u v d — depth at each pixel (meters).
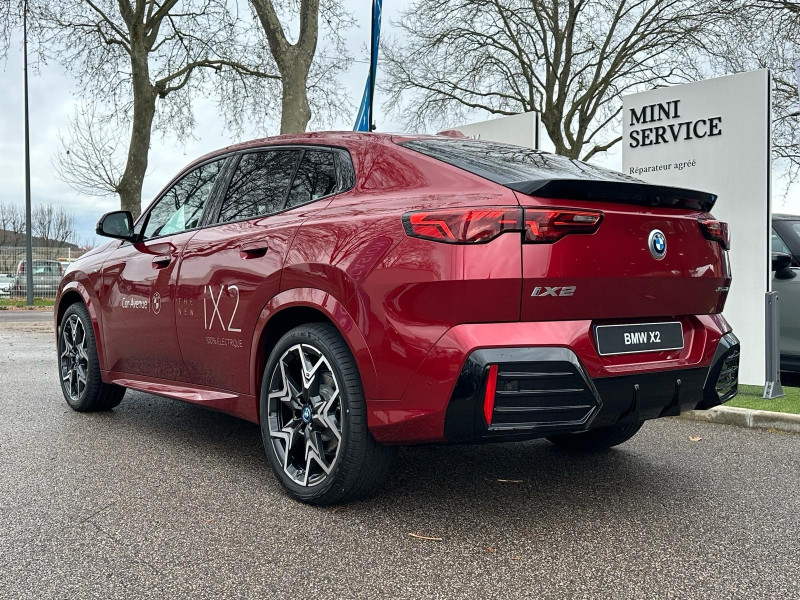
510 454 3.95
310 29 11.41
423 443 2.64
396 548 2.55
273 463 3.16
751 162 6.07
